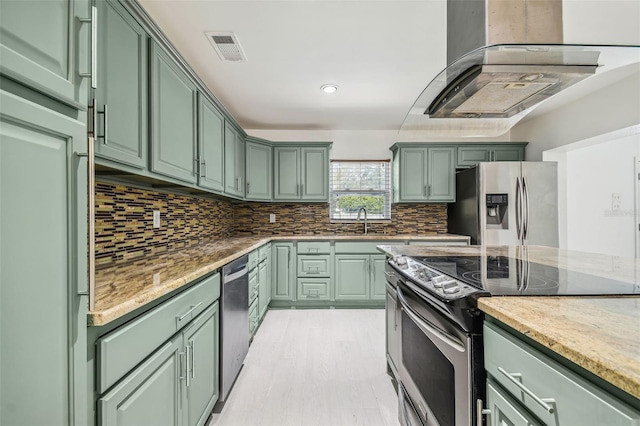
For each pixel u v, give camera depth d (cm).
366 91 294
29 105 60
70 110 72
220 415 168
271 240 353
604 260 160
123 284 110
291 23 190
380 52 224
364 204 430
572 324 67
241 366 211
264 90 292
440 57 231
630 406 48
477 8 134
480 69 125
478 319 90
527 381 69
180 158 181
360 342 265
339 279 361
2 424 55
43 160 64
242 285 213
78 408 71
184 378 127
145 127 144
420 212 422
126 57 128
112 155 118
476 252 193
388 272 202
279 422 163
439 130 203
